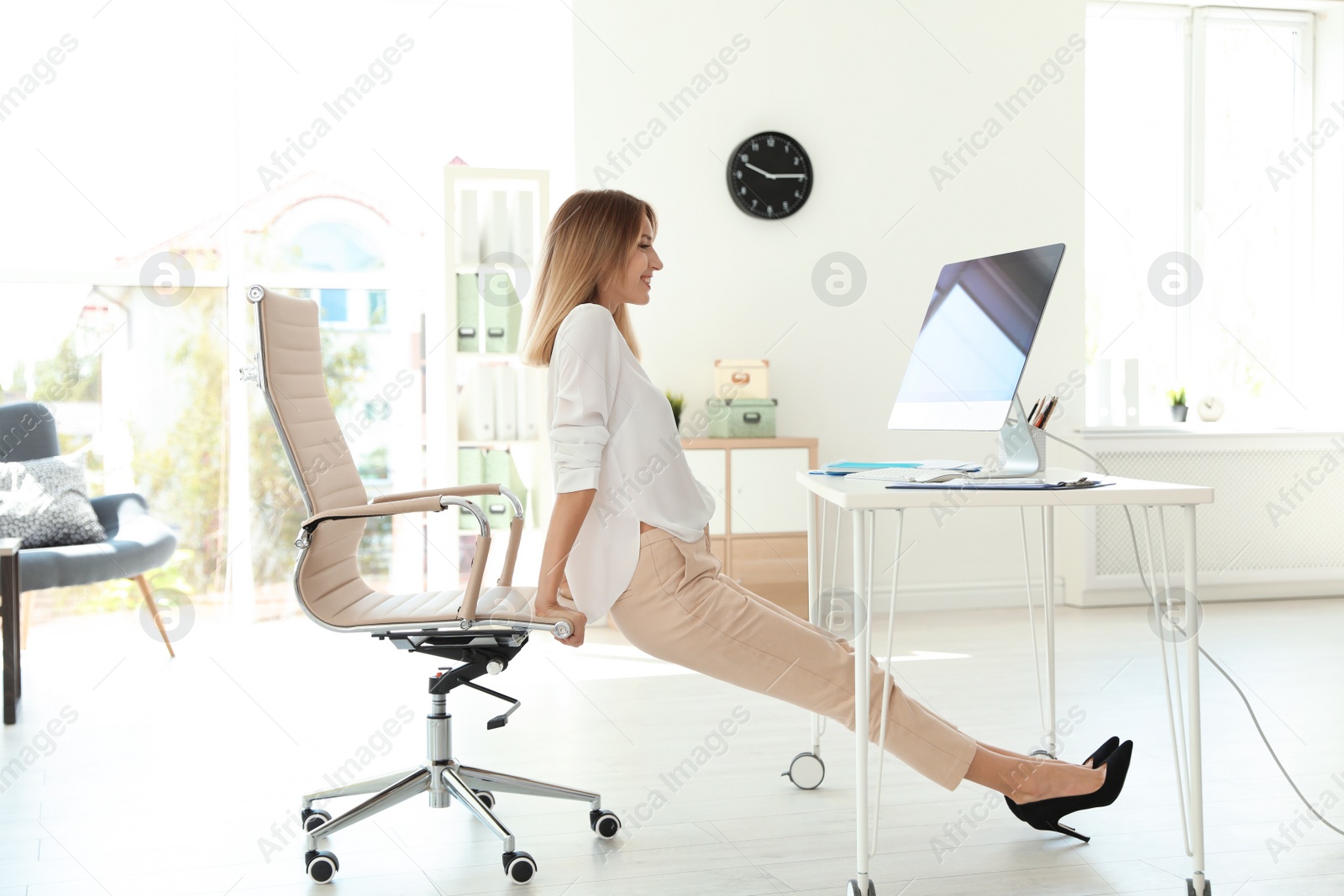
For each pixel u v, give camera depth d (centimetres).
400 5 424
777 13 424
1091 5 466
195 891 180
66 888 181
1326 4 479
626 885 181
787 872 186
